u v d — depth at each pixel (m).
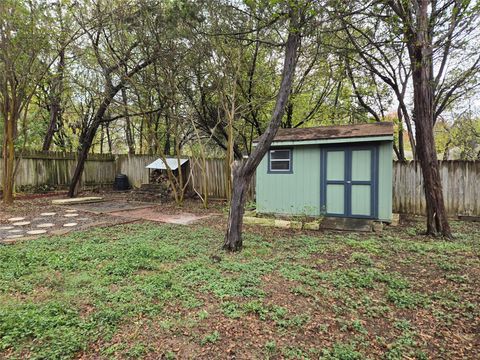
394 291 3.46
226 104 9.55
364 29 8.58
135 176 14.95
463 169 7.87
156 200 11.06
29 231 6.39
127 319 2.83
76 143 16.38
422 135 6.00
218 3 6.34
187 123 11.11
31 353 2.31
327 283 3.68
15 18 8.20
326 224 7.06
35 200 10.95
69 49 10.09
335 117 12.77
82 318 2.82
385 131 7.01
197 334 2.62
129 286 3.53
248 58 9.85
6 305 3.01
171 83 9.10
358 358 2.34
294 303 3.19
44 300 3.17
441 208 5.94
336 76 10.86
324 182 7.76
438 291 3.48
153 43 8.60
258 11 5.26
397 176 8.74
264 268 4.14
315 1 4.64
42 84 10.91
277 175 8.35
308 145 7.90
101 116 11.24
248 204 10.10
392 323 2.85
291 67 4.94
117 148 21.17
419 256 4.71
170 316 2.90
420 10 5.61
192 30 7.50
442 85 8.76
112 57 9.32
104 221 7.58
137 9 8.43
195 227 6.91
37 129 13.29
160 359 2.31
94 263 4.31
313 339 2.58
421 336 2.65
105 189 14.96
